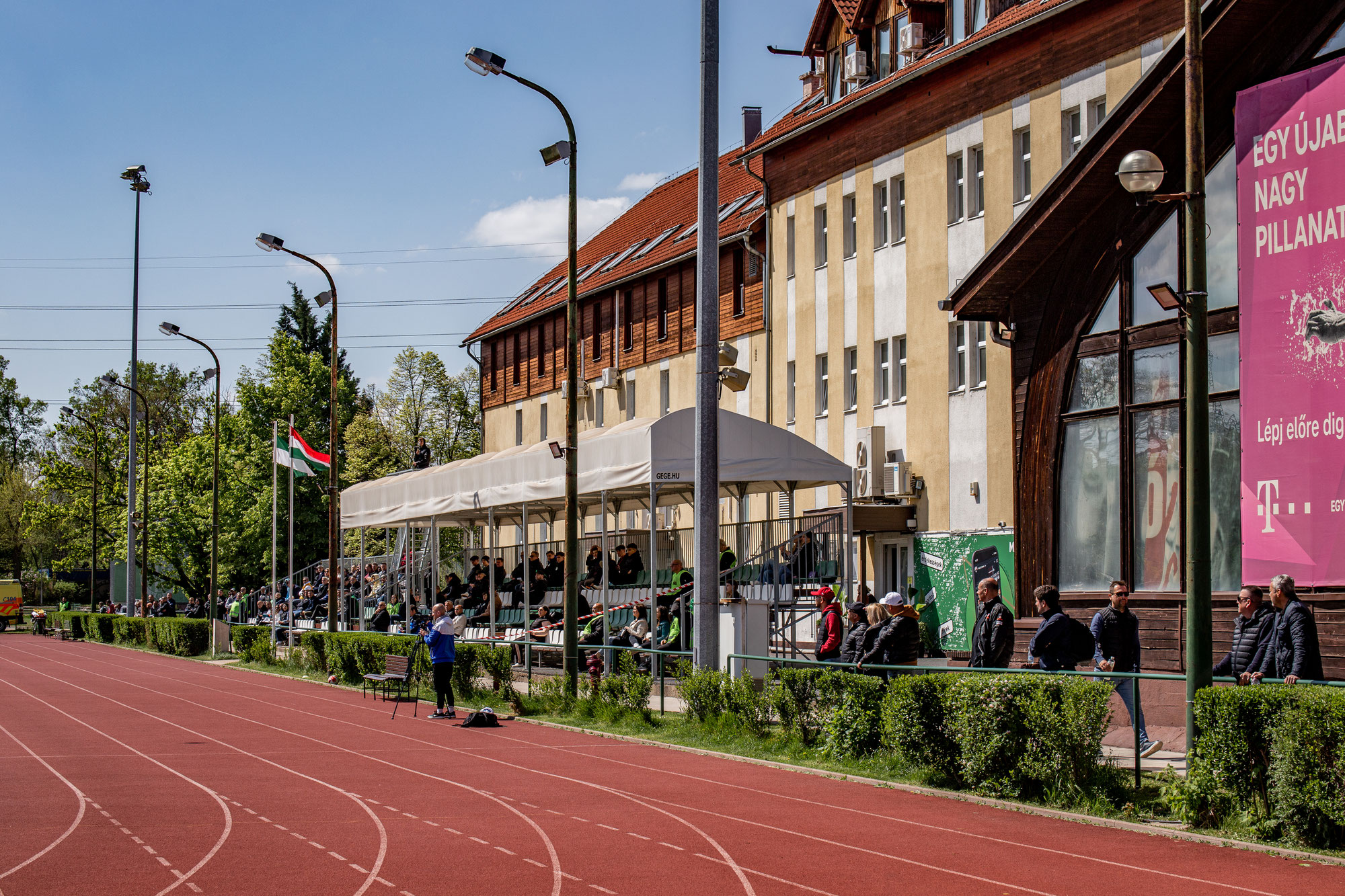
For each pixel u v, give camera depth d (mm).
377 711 25266
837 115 36719
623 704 21094
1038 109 30016
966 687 13750
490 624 31422
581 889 9672
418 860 10742
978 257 31906
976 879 9883
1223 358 17984
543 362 59688
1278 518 16812
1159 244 18969
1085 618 19750
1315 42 16875
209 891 9711
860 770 15414
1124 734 12852
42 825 12562
